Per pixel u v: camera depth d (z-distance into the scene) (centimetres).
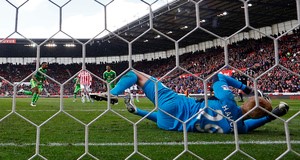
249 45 2867
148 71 3719
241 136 300
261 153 219
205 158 206
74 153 224
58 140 283
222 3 2150
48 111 703
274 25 2925
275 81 1852
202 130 318
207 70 2855
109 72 1026
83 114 631
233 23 2759
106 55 3891
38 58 120
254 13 2520
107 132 337
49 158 208
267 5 2273
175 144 257
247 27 118
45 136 308
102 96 497
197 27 118
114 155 216
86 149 121
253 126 322
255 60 2541
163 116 346
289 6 2314
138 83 349
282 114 303
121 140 281
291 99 1720
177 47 120
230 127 304
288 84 1789
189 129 323
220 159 203
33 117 538
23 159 206
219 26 2839
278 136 303
